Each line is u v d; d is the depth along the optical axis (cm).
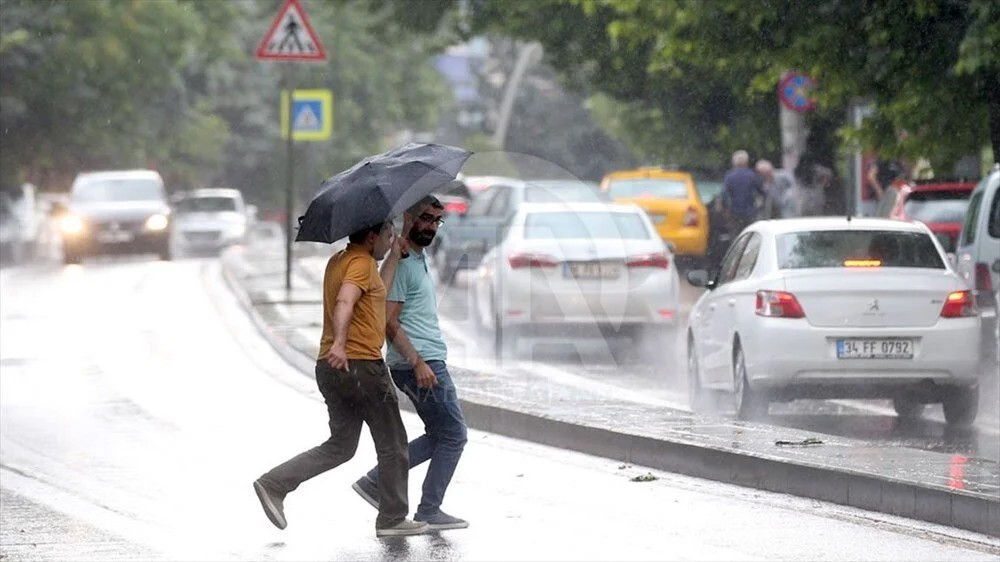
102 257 12038
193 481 3219
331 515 2873
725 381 4091
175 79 13175
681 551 2531
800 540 2605
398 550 2573
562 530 2703
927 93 4812
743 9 5066
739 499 2972
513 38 8819
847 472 2881
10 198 12200
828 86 5075
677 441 3259
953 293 3831
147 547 2619
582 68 9150
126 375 4922
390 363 2694
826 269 3853
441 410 2698
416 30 8956
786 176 8081
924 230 3997
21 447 3650
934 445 3647
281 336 5588
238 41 17438
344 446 2642
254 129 17900
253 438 3769
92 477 3269
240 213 13462
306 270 8644
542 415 3675
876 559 2469
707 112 9200
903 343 3800
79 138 12688
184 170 16338
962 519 2672
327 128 7250
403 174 2586
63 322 6481
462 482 3172
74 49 12300
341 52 18062
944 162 5575
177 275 9281
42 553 2573
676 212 8950
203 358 5350
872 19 4784
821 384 3809
